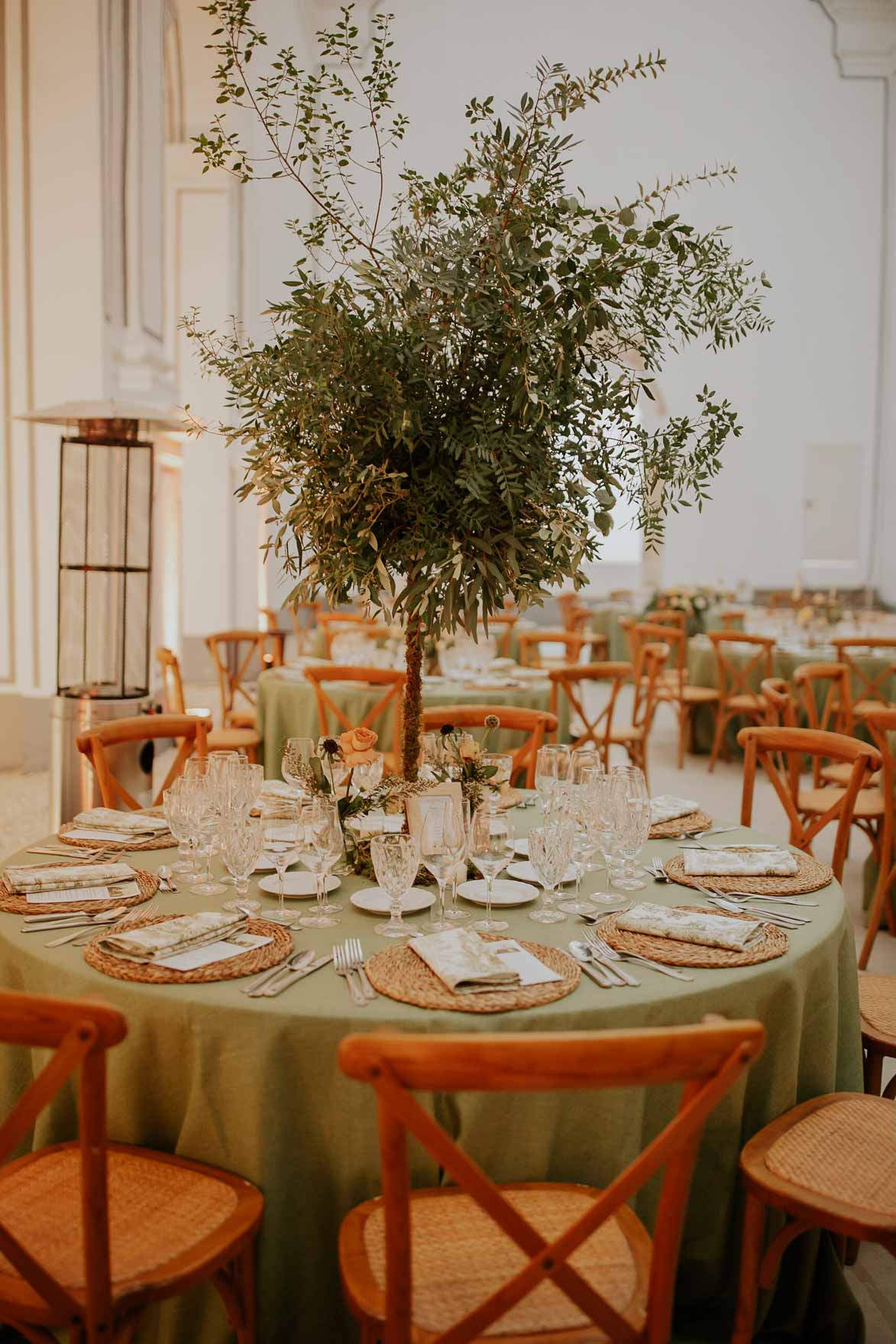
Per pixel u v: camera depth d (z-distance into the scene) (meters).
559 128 13.66
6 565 6.88
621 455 2.36
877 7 13.52
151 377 7.10
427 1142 1.27
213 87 9.22
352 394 2.17
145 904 2.20
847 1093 2.12
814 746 3.15
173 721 3.33
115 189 6.80
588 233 2.22
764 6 13.62
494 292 2.15
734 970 1.90
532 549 2.25
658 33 13.58
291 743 2.49
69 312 6.64
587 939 2.02
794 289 14.03
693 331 2.36
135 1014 1.78
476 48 13.07
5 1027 1.36
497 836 2.06
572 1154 1.81
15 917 2.11
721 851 2.57
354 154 12.59
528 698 5.38
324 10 12.05
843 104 13.79
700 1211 2.00
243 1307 1.75
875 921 4.00
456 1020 1.68
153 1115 1.84
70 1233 1.64
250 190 9.93
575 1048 1.23
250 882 2.37
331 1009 1.71
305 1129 1.75
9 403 6.73
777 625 9.52
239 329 2.46
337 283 2.23
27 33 6.52
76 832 2.66
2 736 7.04
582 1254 1.60
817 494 14.33
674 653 9.95
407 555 2.25
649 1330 1.40
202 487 10.26
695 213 13.86
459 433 2.18
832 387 14.18
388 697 5.04
